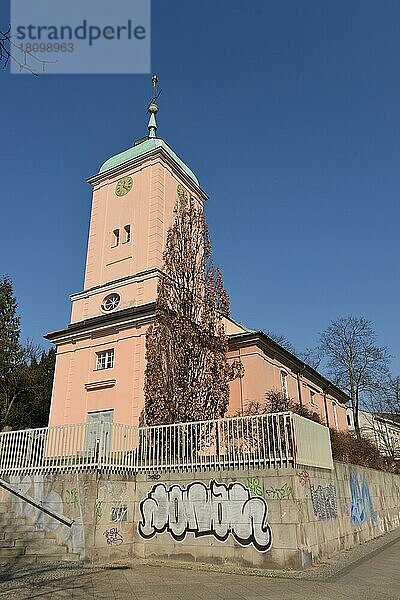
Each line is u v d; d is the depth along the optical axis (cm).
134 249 2562
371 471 2036
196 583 985
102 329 2391
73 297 2655
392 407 4016
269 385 2564
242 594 881
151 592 903
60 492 1342
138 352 2238
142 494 1377
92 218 2827
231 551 1195
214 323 2045
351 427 4812
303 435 1284
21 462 1471
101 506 1292
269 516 1169
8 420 3231
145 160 2738
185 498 1305
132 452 1430
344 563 1198
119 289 2488
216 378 1969
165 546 1291
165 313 2031
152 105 3055
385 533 1998
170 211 2670
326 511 1350
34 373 3544
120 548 1301
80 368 2414
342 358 4066
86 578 1041
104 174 2861
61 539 1289
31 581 1005
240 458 1257
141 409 2111
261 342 2545
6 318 3375
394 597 855
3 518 1373
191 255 2164
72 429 1438
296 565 1102
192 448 1346
